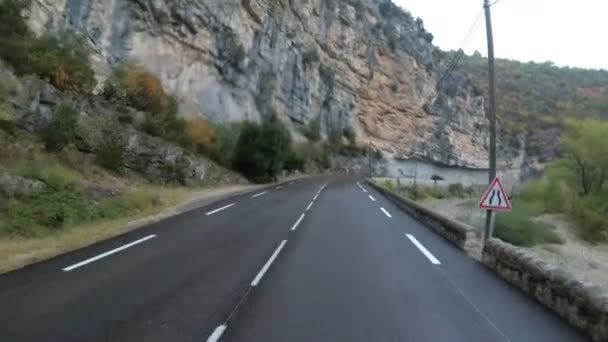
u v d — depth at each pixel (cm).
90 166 1967
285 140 4391
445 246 1192
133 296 660
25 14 2317
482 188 8906
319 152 7519
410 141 10281
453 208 3769
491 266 920
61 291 673
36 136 1786
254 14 5712
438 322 586
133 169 2364
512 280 802
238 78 5297
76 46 2494
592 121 4159
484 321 594
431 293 723
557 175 4216
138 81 2914
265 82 6084
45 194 1357
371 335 533
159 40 3978
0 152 1483
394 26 10906
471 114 12075
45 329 520
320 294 696
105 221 1385
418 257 1023
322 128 8356
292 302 650
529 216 2883
